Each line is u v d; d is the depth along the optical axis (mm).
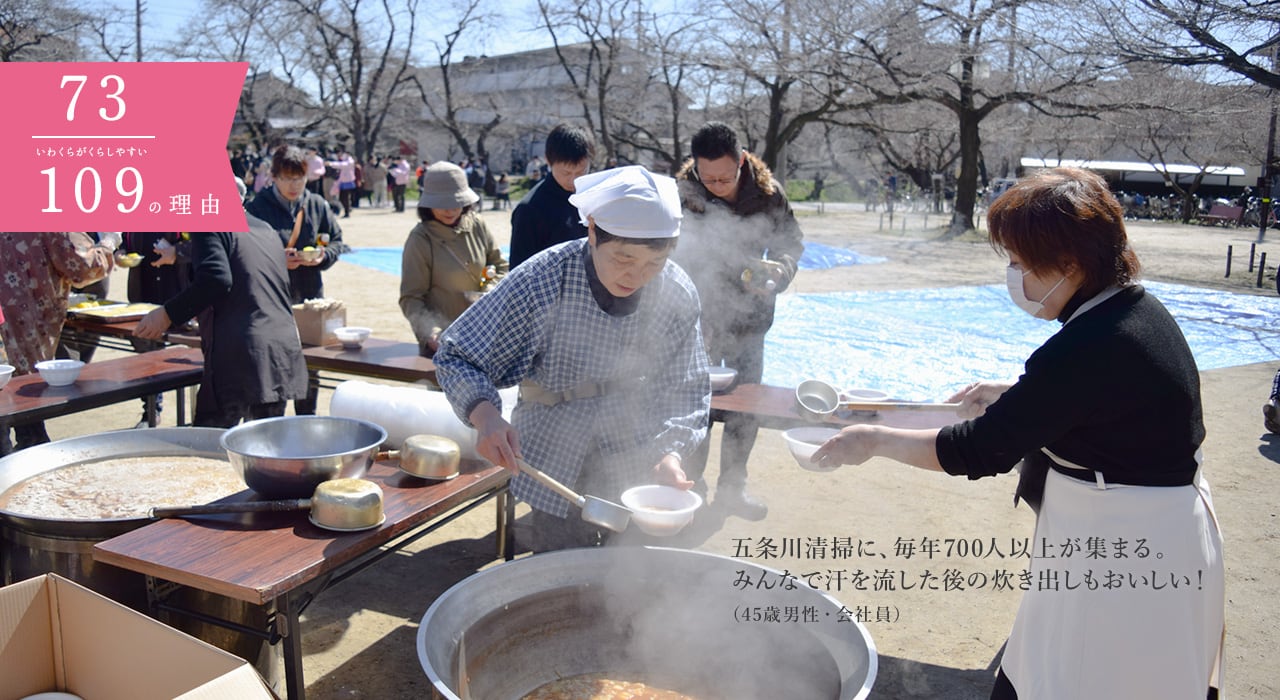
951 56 17750
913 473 4609
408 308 3936
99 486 2521
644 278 1987
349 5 34219
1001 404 1625
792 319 9109
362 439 2436
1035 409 1565
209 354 3484
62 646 1759
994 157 33625
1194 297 11047
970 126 19188
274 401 3533
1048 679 1672
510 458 1959
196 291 3295
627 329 2182
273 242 3670
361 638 2936
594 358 2193
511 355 2191
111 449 2770
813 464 1868
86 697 1750
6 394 3203
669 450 2262
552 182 3422
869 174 36781
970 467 1656
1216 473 4594
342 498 2049
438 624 1762
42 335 4105
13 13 30922
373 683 2668
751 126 27906
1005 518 4004
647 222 1869
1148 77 14594
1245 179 33781
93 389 3297
